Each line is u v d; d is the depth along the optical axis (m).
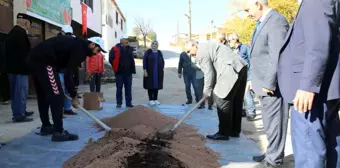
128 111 6.30
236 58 5.17
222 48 5.21
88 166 3.73
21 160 4.23
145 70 9.10
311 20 2.42
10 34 6.25
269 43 3.75
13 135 5.45
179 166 3.74
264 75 3.90
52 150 4.64
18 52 6.27
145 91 13.38
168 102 10.15
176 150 4.29
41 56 4.89
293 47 2.70
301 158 2.64
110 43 30.86
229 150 4.79
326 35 2.36
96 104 8.05
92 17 18.34
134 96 11.73
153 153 3.96
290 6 12.68
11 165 4.04
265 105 3.94
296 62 2.67
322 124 2.60
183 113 7.93
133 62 8.71
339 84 2.52
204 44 5.21
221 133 5.38
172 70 25.47
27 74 6.43
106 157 3.99
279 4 12.62
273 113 3.90
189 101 9.61
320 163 2.59
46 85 4.94
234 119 5.51
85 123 6.44
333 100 2.59
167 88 14.73
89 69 9.77
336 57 2.50
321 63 2.37
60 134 5.12
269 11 3.90
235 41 7.18
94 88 9.93
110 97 11.16
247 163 4.22
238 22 15.93
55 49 4.93
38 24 11.00
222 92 5.13
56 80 5.00
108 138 4.97
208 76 5.20
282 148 3.96
